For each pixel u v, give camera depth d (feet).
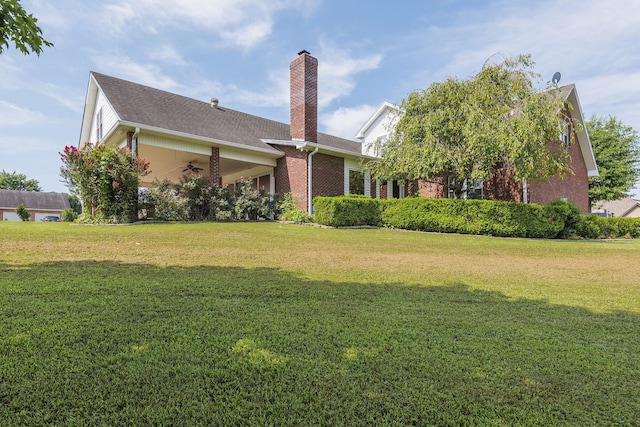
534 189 46.68
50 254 17.42
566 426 5.30
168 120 38.81
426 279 15.31
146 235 25.61
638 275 17.76
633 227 49.83
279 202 44.83
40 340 7.59
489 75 39.37
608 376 6.86
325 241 27.14
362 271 16.53
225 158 45.01
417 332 8.86
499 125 35.60
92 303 10.20
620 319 10.44
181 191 39.52
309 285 13.44
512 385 6.43
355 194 46.65
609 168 84.38
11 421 5.00
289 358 7.19
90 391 5.79
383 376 6.59
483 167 38.22
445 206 38.32
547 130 35.55
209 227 32.12
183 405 5.52
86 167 32.99
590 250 29.14
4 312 9.22
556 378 6.73
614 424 5.39
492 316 10.42
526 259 22.79
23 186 158.81
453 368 6.98
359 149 63.46
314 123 46.62
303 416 5.34
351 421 5.25
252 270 15.83
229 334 8.33
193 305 10.39
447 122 39.24
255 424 5.11
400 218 39.81
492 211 37.27
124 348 7.39
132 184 34.47
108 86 40.04
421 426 5.22
